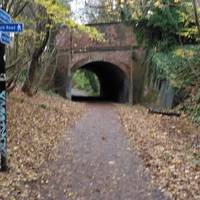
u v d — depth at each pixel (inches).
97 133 631.2
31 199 299.3
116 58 1317.7
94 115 914.7
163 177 362.3
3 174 353.7
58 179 356.2
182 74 971.9
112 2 922.1
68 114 866.8
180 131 677.9
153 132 652.7
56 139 561.0
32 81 970.1
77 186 337.4
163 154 467.2
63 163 417.1
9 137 517.7
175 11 1133.7
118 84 1539.1
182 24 1129.4
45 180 350.6
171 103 933.8
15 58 724.0
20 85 1032.2
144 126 720.3
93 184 343.6
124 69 1312.7
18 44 751.7
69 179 357.4
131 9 1130.0
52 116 781.9
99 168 399.2
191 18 826.8
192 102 850.8
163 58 1113.4
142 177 365.1
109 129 676.7
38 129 617.6
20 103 801.6
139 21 1243.8
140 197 309.0
